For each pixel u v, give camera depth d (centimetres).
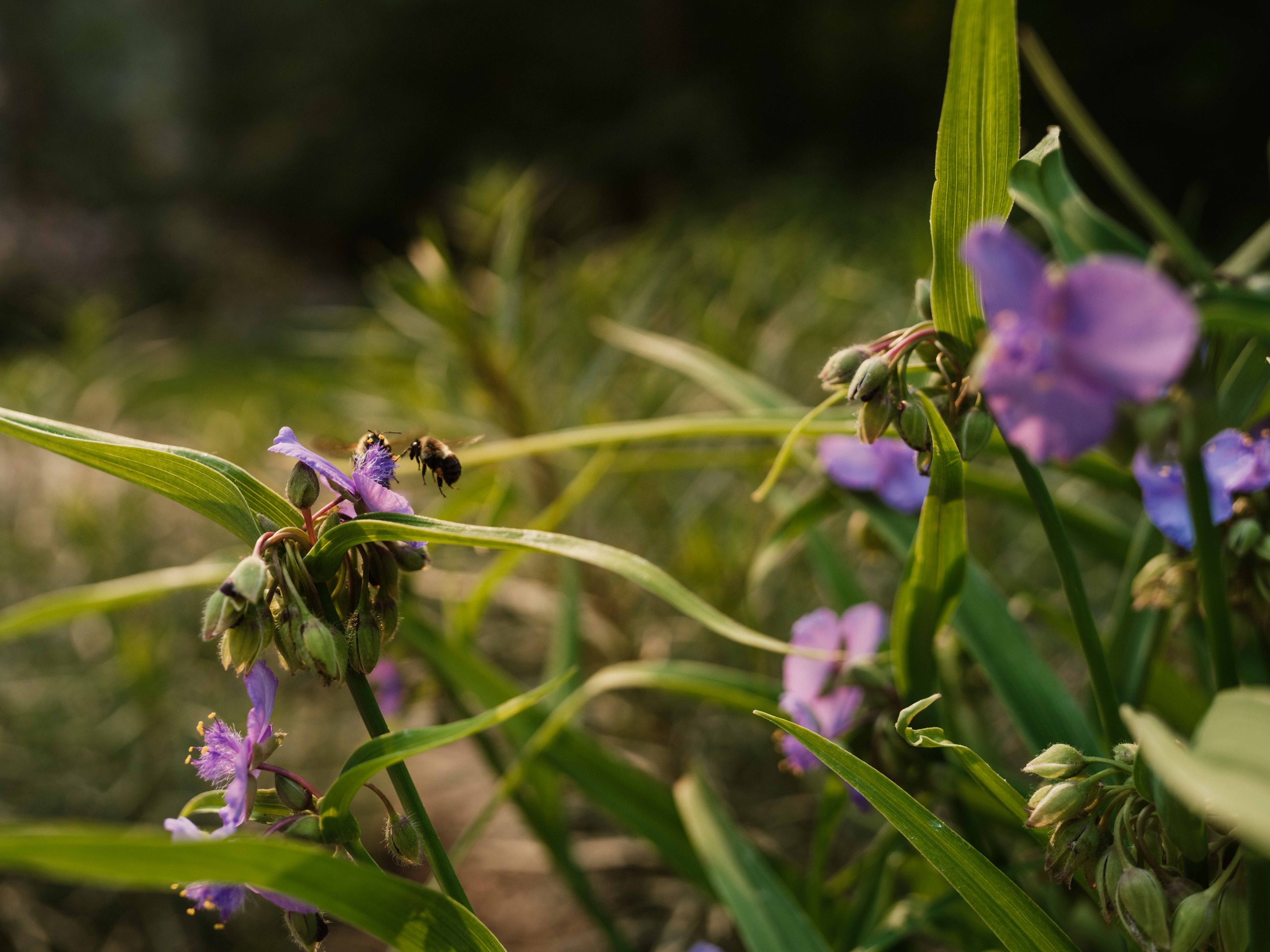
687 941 72
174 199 609
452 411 76
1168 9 255
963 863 29
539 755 56
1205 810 26
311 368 101
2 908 81
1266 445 31
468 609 55
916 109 351
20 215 456
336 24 584
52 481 117
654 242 121
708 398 93
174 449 28
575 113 534
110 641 91
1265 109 244
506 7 541
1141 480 32
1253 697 22
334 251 575
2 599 98
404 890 26
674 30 482
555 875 78
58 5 657
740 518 77
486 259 82
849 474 48
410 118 555
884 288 111
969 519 74
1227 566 32
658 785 56
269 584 27
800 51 403
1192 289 38
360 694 28
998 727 65
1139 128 264
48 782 86
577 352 99
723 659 79
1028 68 260
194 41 651
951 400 30
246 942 81
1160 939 26
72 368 124
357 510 28
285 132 586
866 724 38
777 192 220
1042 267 22
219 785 29
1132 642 41
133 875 23
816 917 45
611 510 89
